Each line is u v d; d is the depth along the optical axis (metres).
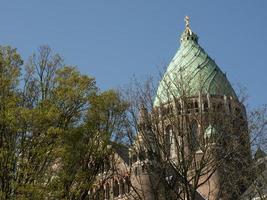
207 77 120.19
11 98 40.06
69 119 41.59
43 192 37.09
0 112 39.34
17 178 38.66
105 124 43.28
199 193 84.50
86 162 41.25
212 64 126.62
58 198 38.12
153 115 47.03
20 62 43.75
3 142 39.50
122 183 69.19
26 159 39.25
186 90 60.56
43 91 43.31
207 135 49.34
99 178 50.56
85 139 41.59
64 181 38.69
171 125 46.25
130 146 46.78
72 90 41.84
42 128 39.66
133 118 46.50
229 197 56.41
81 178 39.72
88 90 43.09
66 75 43.75
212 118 50.44
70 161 39.56
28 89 43.19
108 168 46.53
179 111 47.50
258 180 62.00
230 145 49.34
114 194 69.94
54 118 39.78
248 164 56.78
